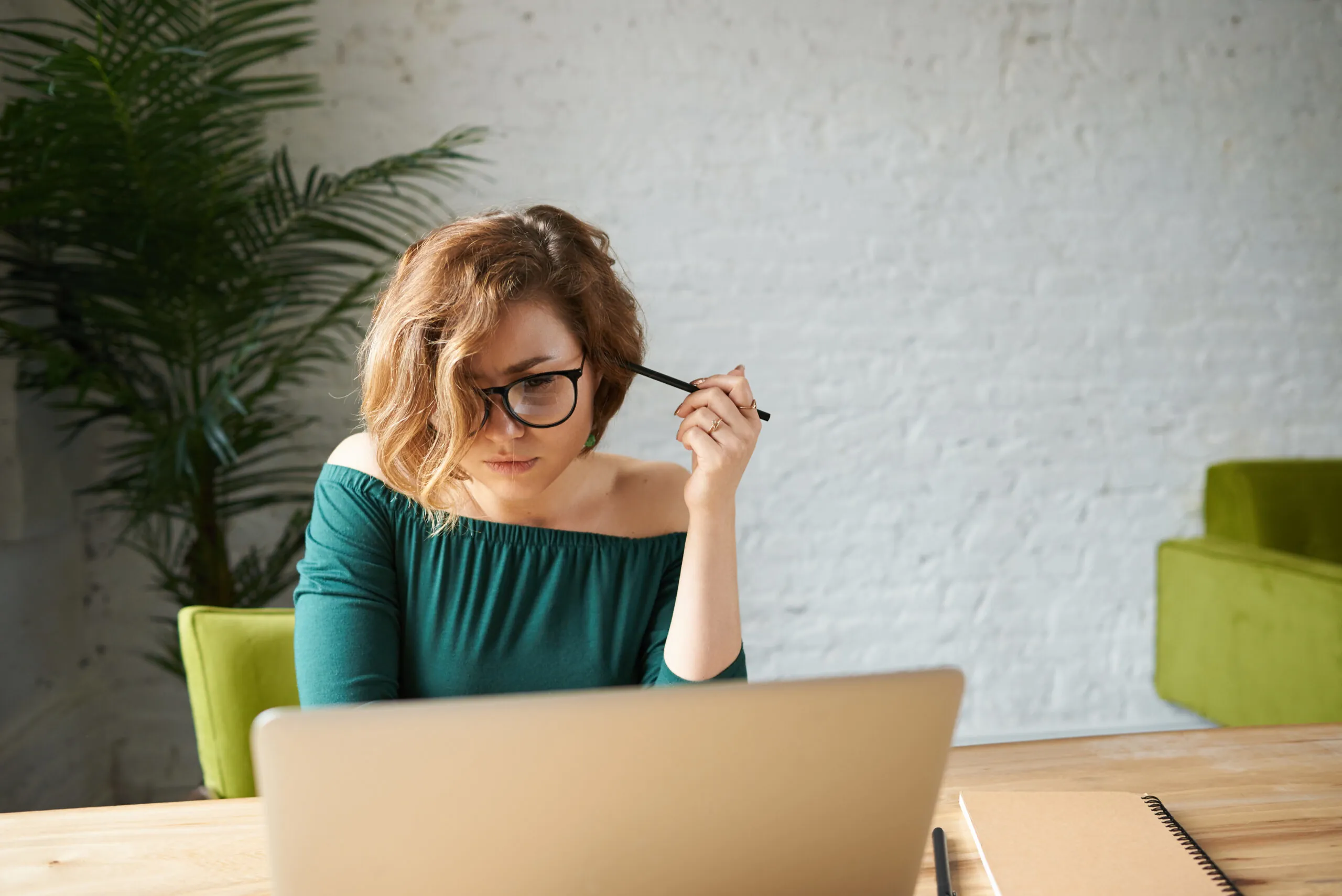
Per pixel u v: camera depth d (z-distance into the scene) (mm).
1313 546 2783
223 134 2064
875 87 2660
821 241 2678
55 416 2248
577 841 578
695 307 2641
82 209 1925
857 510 2768
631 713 560
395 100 2447
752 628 2752
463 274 917
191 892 771
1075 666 2912
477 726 547
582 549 1119
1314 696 2342
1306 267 2939
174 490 2025
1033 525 2857
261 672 1199
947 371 2775
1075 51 2752
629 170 2572
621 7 2525
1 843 842
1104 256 2826
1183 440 2922
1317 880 777
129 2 1942
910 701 589
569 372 943
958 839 844
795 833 606
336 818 551
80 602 2424
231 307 2148
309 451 2480
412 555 1088
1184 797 917
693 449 1011
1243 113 2861
